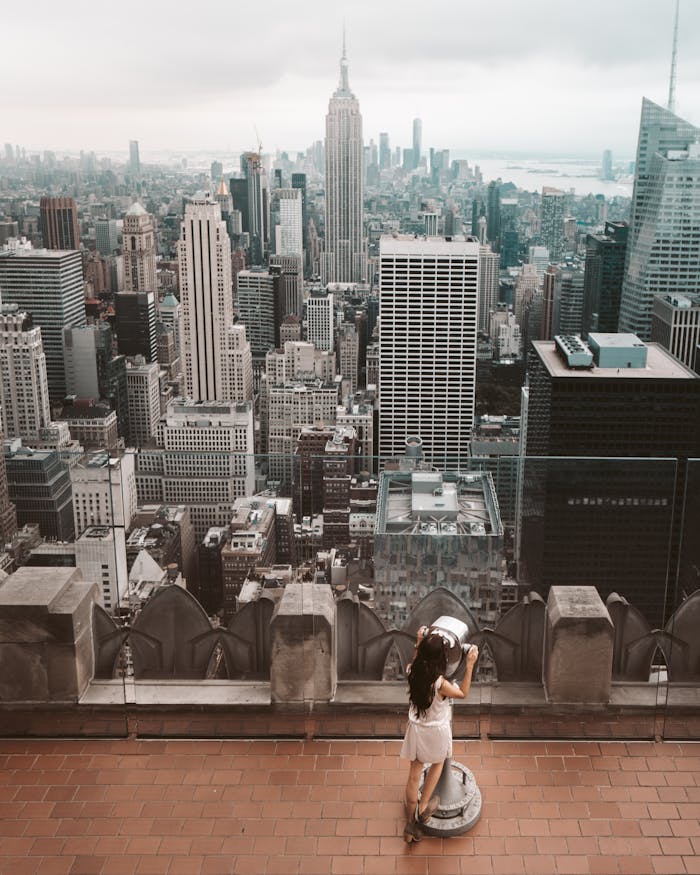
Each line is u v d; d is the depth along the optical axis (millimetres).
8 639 4781
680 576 4965
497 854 4012
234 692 4930
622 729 4816
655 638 4992
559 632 4762
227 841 4090
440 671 4039
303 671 4816
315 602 4934
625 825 4184
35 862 3980
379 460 5000
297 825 4180
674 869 3945
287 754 4676
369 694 4910
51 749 4734
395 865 3955
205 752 4699
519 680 5012
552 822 4191
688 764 4602
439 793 4176
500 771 4535
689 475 4902
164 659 5047
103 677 5043
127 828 4168
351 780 4477
